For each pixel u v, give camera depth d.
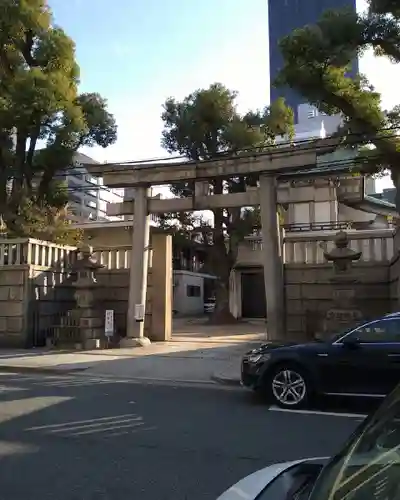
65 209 25.05
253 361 9.26
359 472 2.08
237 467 5.59
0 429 7.21
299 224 29.66
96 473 5.38
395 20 13.64
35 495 4.77
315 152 16.58
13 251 19.25
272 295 17.36
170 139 31.00
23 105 19.94
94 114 23.78
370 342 8.59
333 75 14.66
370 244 17.86
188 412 8.51
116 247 20.92
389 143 15.19
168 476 5.29
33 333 18.84
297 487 2.40
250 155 17.44
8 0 20.39
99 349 17.81
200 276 48.47
